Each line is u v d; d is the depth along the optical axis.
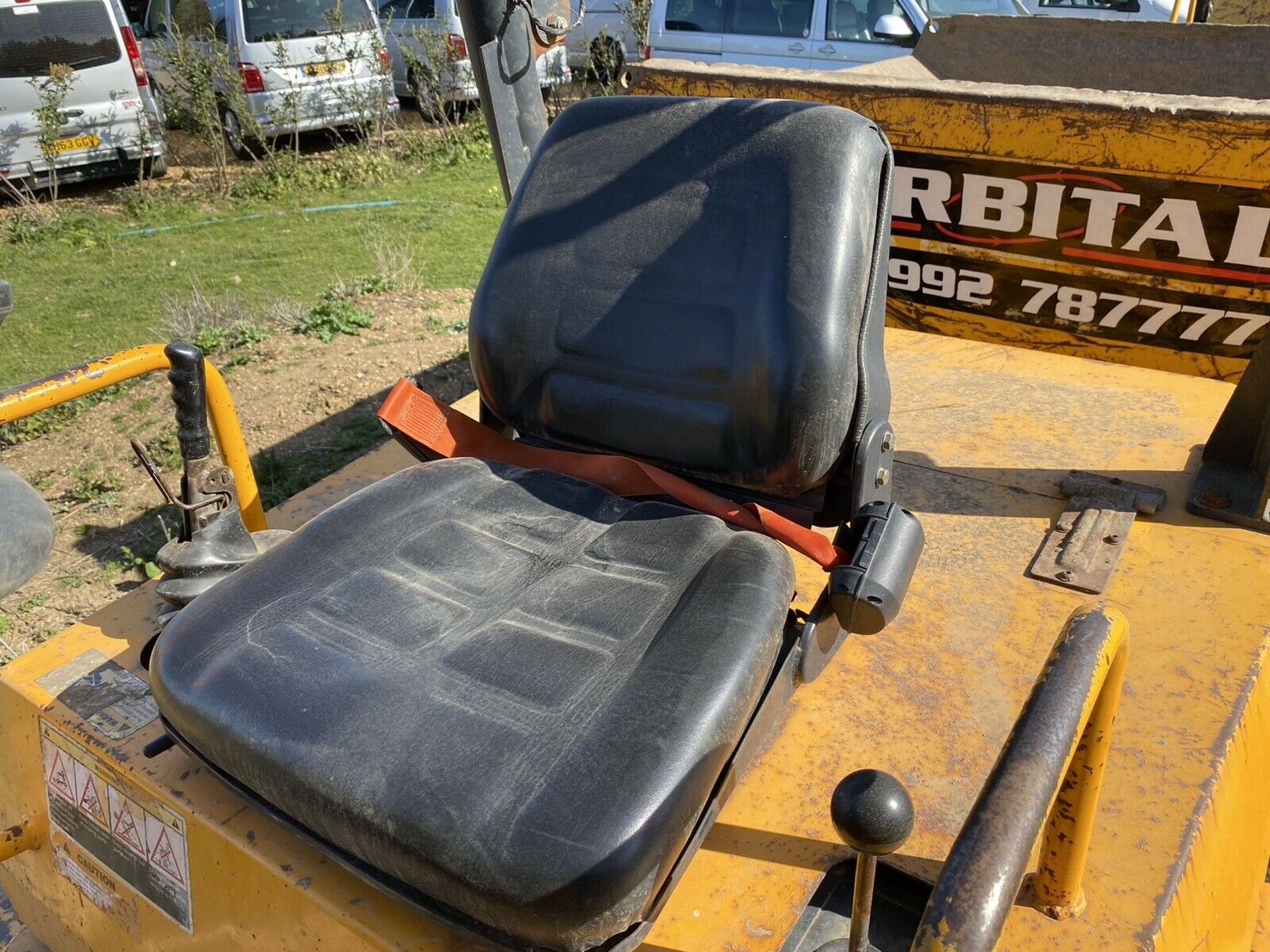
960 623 1.76
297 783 1.16
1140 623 1.74
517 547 1.53
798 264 1.48
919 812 1.43
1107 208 2.77
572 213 1.68
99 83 8.88
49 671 1.76
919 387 2.55
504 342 1.72
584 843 1.05
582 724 1.18
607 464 1.69
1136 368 2.60
